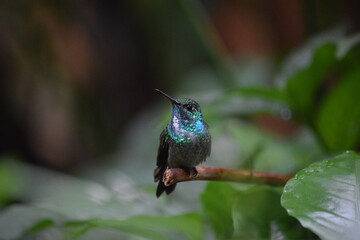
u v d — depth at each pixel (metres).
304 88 7.41
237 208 6.05
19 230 7.00
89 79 16.55
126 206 7.68
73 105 16.62
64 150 16.94
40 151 16.97
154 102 17.00
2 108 16.34
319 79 7.33
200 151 6.81
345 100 7.23
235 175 5.56
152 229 6.64
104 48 16.58
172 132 6.76
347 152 4.77
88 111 16.81
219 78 13.34
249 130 9.09
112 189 10.26
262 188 5.92
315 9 10.05
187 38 16.11
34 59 15.56
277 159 8.37
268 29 14.28
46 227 6.32
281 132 12.53
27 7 14.81
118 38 16.67
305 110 7.62
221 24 15.20
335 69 7.25
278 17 13.58
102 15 16.30
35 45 15.34
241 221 6.05
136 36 16.69
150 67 16.94
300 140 8.97
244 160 8.84
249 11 14.84
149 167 12.44
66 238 9.09
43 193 12.69
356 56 7.13
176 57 16.38
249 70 13.52
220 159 10.37
